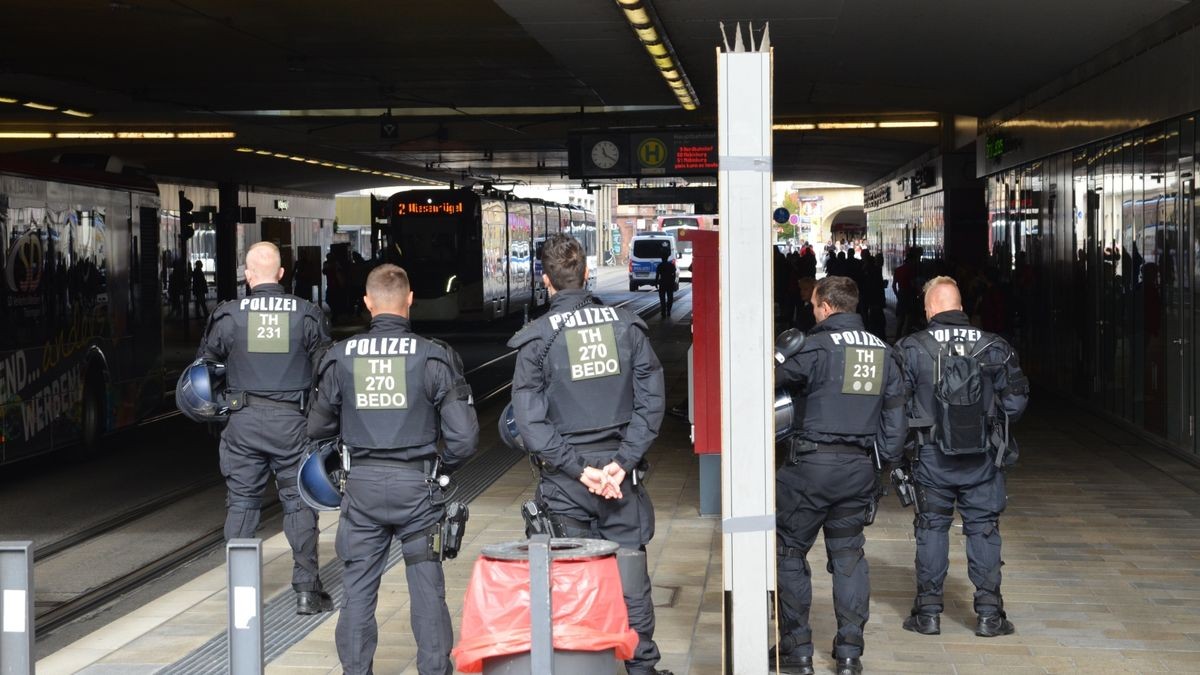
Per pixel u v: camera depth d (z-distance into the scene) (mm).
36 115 30641
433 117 31750
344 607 5676
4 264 12078
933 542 6859
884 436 6145
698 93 24500
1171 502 10562
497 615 4348
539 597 4223
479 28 19094
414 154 41344
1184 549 8859
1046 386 20172
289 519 7465
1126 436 14602
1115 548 8914
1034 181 21031
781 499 6164
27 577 4141
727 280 5340
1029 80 19578
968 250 30766
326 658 6566
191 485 12797
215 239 51562
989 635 6816
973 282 19141
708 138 26000
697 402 8250
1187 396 12789
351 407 5621
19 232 12398
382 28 19047
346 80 24875
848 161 44594
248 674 4207
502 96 27547
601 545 4539
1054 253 19422
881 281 28891
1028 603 7504
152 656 6668
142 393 15531
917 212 39562
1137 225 14680
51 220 13102
